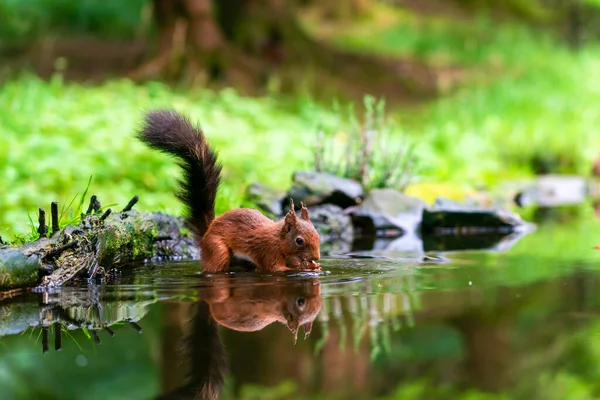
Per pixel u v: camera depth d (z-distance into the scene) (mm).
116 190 13844
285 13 27422
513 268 8953
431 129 21422
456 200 14742
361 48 32781
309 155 16797
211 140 17234
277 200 12859
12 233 10258
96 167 14898
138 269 9164
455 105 24703
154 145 9258
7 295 7629
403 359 5371
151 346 5809
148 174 14906
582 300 7094
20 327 6430
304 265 8867
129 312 6867
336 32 37250
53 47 29312
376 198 13195
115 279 8469
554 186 18344
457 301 7113
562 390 4840
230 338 5965
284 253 8844
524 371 5105
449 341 5836
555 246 10891
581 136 21688
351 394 4746
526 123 22734
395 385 4887
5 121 17281
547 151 20359
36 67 27438
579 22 41250
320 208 12859
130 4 33531
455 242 11555
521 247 10844
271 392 4844
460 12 42562
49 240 8461
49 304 7227
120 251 9289
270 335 6031
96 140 16578
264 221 9141
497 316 6477
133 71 25156
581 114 24359
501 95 25422
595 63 32688
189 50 25062
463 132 21172
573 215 14812
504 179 18109
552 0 43375
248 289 7797
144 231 9984
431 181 16109
